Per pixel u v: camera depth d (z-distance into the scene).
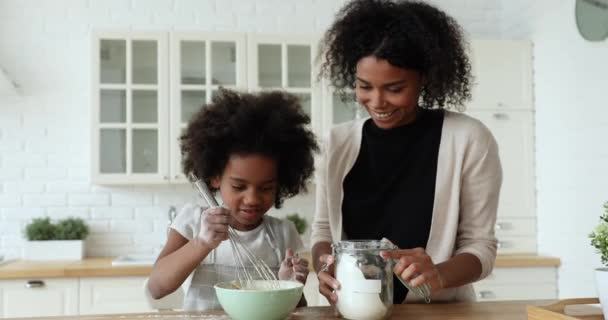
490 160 1.21
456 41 1.25
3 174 2.92
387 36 1.09
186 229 1.21
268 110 1.15
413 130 1.23
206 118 1.16
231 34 2.82
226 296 0.89
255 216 1.13
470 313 1.01
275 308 0.87
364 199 1.25
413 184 1.22
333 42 1.27
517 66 2.96
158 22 3.03
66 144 2.97
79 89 2.98
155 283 1.08
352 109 2.87
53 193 2.95
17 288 2.43
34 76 2.96
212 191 1.23
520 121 2.95
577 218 2.57
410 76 1.11
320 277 1.00
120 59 2.77
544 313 0.87
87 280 2.47
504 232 2.91
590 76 2.47
